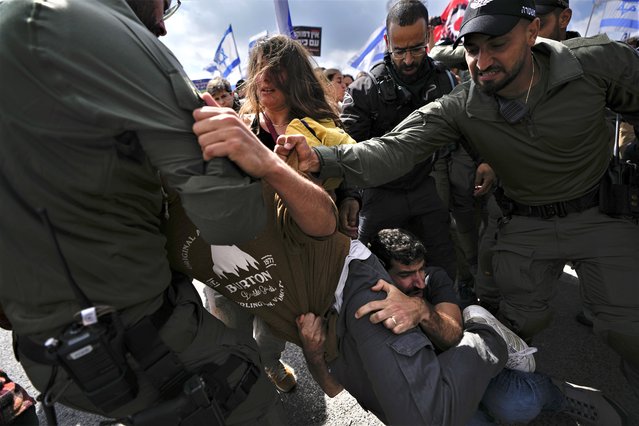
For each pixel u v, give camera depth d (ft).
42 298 2.59
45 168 2.34
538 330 5.85
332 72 13.42
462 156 8.55
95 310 2.50
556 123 4.41
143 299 2.79
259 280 3.65
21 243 2.50
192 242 3.39
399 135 4.80
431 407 3.66
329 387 4.94
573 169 4.74
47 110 2.23
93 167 2.35
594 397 4.97
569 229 5.08
